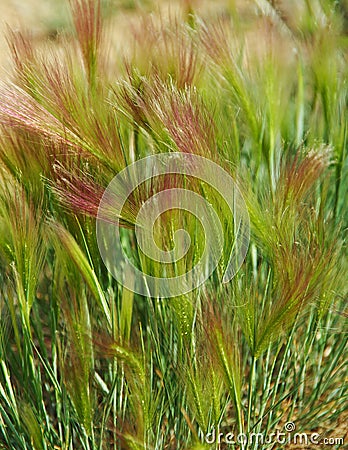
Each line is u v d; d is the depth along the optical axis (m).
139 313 1.07
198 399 0.94
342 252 1.04
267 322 0.95
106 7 1.34
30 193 0.99
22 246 0.96
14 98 0.96
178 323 0.95
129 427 0.96
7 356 1.06
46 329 1.13
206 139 0.96
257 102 1.07
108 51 1.11
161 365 1.00
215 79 1.07
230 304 0.96
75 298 0.97
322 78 1.11
